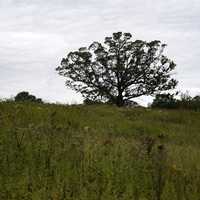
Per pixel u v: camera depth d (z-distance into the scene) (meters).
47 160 8.26
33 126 10.65
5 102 14.38
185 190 8.41
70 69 57.62
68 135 10.20
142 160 8.90
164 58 57.38
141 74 56.78
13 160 8.08
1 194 6.89
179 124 20.69
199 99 31.16
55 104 17.45
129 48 57.22
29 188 7.22
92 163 8.42
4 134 9.20
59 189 7.29
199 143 15.27
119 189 7.69
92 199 7.28
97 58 57.12
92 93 57.56
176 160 10.10
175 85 57.50
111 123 15.98
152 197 7.77
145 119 20.45
